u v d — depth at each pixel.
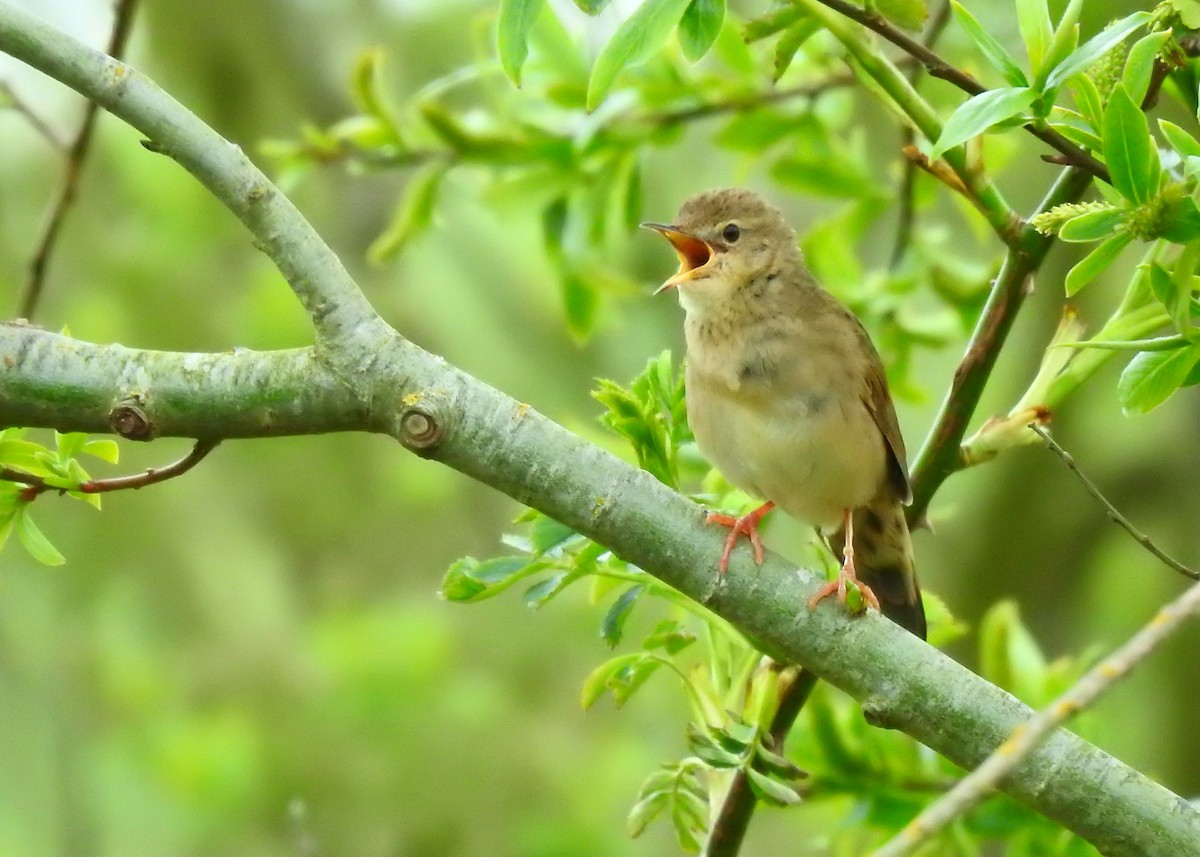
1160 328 6.91
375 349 5.35
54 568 15.10
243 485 15.55
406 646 15.15
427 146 10.27
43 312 14.45
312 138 10.18
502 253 14.82
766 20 6.72
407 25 14.67
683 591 5.61
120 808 15.01
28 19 5.25
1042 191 13.30
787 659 5.75
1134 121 5.19
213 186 5.34
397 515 15.88
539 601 6.35
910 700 5.42
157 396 5.36
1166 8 5.69
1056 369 6.96
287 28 14.51
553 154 10.14
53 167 14.88
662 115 10.30
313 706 15.20
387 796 14.88
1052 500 14.42
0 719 14.99
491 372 14.80
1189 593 4.00
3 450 5.75
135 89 5.29
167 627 15.39
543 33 10.04
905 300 10.44
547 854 14.52
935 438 6.93
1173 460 14.50
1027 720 5.34
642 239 14.62
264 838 14.88
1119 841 5.23
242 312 14.37
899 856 3.71
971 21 5.65
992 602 14.30
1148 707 14.74
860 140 10.79
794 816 13.48
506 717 15.34
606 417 6.59
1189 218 5.23
